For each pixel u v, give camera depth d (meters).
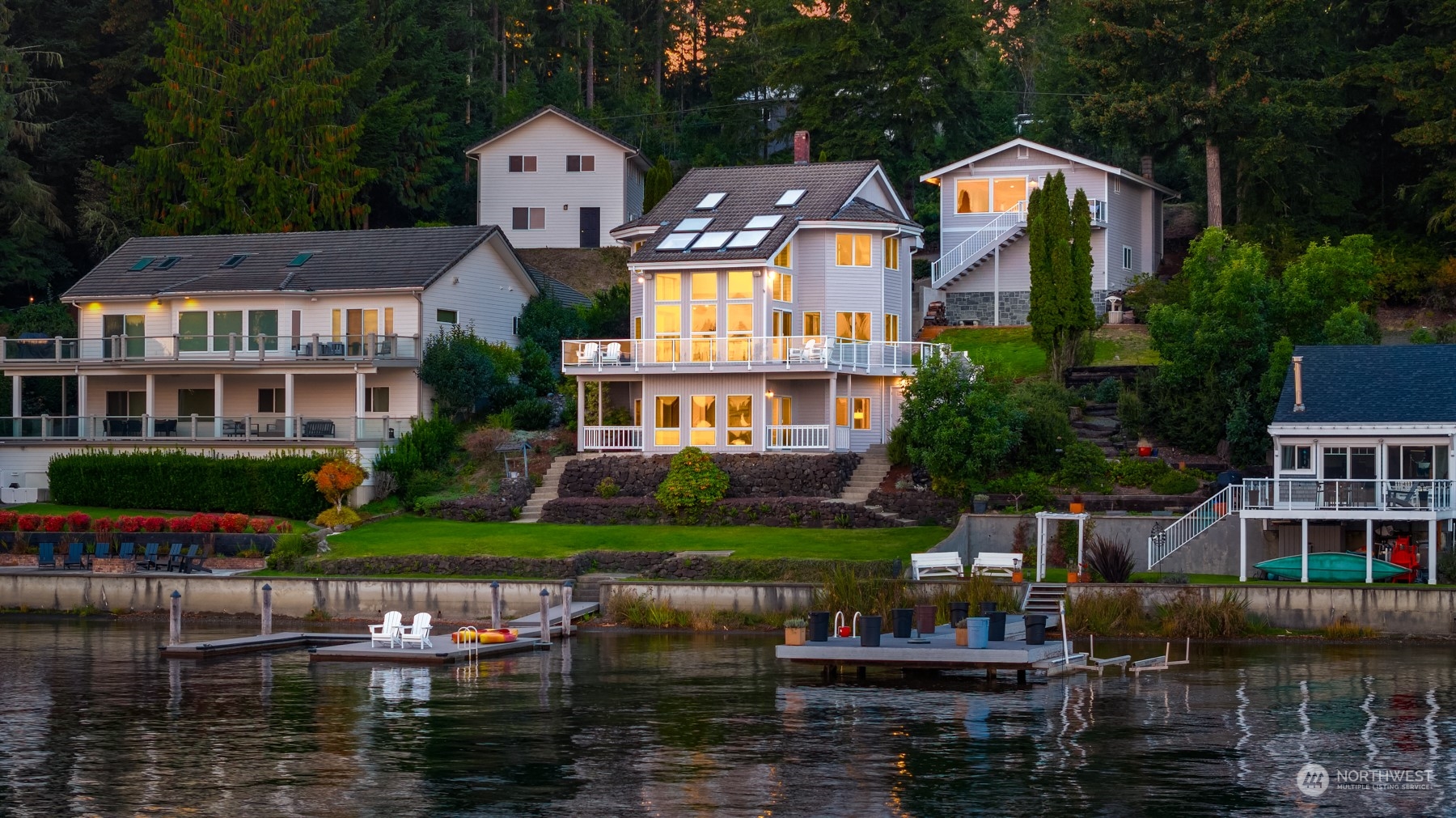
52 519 61.66
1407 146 79.38
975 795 30.45
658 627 52.88
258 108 85.69
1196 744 34.56
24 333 83.62
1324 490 51.19
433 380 70.81
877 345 67.19
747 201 70.50
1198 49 78.75
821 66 95.06
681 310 66.19
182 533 60.59
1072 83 106.50
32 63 91.25
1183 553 53.94
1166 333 63.06
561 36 120.19
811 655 42.81
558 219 96.31
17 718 37.88
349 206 86.56
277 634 51.25
